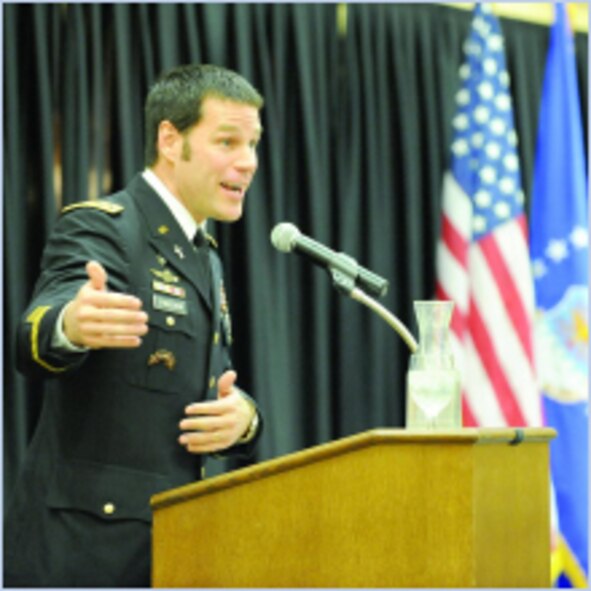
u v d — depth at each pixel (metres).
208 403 4.82
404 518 3.94
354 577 3.98
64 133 8.98
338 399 9.99
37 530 4.88
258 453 9.38
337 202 10.20
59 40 9.07
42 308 4.54
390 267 10.41
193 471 5.09
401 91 10.52
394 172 10.52
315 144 9.98
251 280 9.52
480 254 10.00
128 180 9.06
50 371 4.48
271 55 9.99
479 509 3.96
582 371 10.27
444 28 10.79
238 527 4.16
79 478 4.86
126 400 4.94
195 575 4.20
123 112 9.12
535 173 10.62
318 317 9.84
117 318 4.19
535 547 4.42
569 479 10.15
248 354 9.48
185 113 5.29
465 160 10.25
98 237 4.98
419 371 4.46
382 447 3.98
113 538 4.80
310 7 10.16
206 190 5.29
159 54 9.36
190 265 5.25
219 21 9.73
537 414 9.77
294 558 4.07
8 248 8.54
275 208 9.73
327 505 4.04
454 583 3.87
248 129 5.32
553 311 10.38
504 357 9.81
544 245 10.46
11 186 8.65
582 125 11.30
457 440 3.91
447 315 4.59
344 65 10.41
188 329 5.13
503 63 10.38
